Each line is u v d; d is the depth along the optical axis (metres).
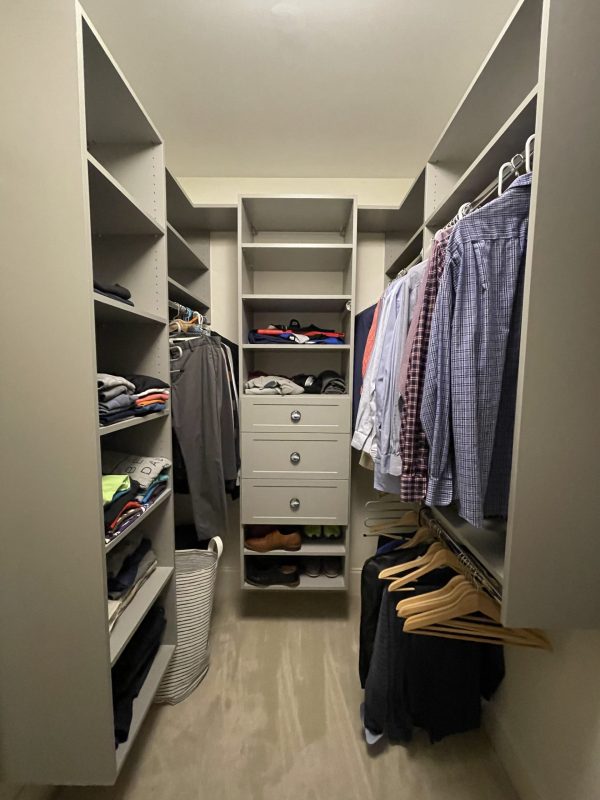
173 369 1.37
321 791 1.03
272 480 1.62
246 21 1.05
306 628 1.70
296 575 1.71
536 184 0.61
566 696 0.89
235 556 1.99
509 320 0.74
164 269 1.19
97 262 1.21
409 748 1.15
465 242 0.75
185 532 1.81
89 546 0.77
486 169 0.93
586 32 0.59
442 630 0.95
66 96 0.69
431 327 0.83
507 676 1.12
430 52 1.15
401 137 1.57
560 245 0.63
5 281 0.73
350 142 1.61
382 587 1.17
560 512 0.67
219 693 1.35
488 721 1.20
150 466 1.17
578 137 0.61
